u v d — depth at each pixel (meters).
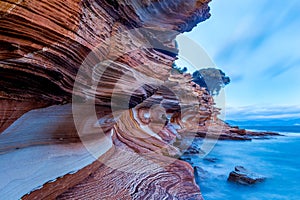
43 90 2.20
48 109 2.52
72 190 3.18
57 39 2.02
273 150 21.73
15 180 2.36
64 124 3.16
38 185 2.66
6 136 2.24
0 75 1.76
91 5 2.59
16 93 1.97
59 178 3.09
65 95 2.57
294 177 12.15
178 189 4.50
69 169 3.40
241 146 23.38
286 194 9.64
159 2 4.89
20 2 1.66
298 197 9.38
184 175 5.41
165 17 5.62
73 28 2.17
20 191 2.37
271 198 9.23
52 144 3.26
